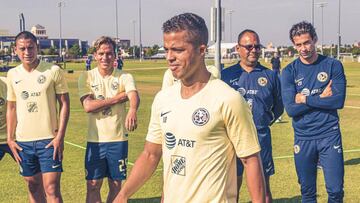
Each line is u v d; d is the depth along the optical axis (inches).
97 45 228.7
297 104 211.9
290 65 219.5
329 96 208.7
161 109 118.3
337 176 209.0
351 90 1021.8
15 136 231.1
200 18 113.7
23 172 231.9
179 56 111.0
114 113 227.6
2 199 282.4
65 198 281.0
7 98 230.7
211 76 115.6
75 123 576.4
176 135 114.8
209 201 113.3
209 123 111.7
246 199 275.0
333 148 209.3
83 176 327.6
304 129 213.9
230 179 116.9
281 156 385.4
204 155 112.7
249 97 222.7
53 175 223.8
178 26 110.3
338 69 211.6
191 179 113.6
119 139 228.8
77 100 847.7
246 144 114.0
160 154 126.1
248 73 224.4
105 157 229.3
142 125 549.0
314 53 214.7
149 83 1248.8
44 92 221.9
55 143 222.2
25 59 219.6
